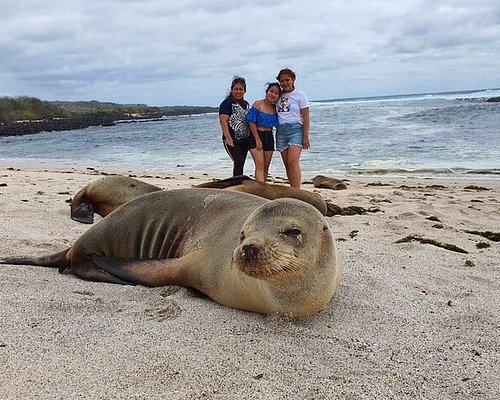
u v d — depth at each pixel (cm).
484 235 464
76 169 1271
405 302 289
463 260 374
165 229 350
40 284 312
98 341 232
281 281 246
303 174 1110
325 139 1839
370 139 1738
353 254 381
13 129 3800
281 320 264
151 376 203
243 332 249
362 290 305
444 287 316
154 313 270
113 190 546
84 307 273
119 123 4828
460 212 594
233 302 283
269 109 657
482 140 1509
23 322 250
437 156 1272
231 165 1329
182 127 3566
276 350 229
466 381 206
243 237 262
